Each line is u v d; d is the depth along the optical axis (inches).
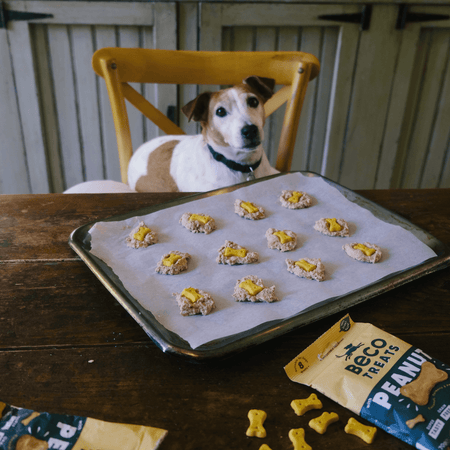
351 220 34.4
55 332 23.4
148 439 17.6
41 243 31.1
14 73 75.7
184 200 35.4
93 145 85.6
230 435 18.2
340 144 88.4
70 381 20.5
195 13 73.2
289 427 18.6
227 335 22.7
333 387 20.0
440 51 81.4
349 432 18.4
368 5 74.2
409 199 38.4
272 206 35.9
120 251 30.0
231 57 53.7
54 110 80.9
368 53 79.0
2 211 34.8
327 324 24.5
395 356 21.1
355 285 27.3
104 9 71.2
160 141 61.2
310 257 30.3
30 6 69.9
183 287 26.9
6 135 81.7
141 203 36.8
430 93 85.9
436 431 17.6
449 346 23.1
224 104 49.5
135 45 76.3
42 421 18.2
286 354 22.5
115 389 20.2
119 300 24.8
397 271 28.6
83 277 27.8
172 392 20.1
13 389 20.0
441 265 29.0
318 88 82.9
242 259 29.4
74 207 35.8
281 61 54.3
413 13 75.7
